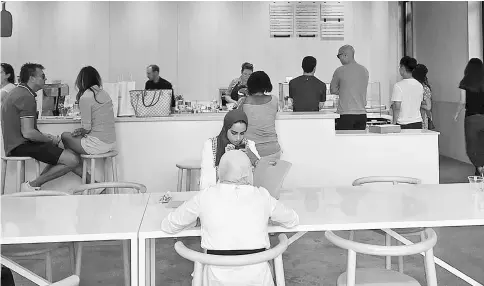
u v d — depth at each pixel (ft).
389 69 33.01
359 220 8.66
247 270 7.70
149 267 10.08
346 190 11.23
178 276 12.65
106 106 16.26
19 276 12.66
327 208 9.56
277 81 32.17
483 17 26.63
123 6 31.19
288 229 8.45
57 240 8.05
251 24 31.89
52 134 17.26
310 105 19.36
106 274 12.77
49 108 20.94
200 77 31.83
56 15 30.78
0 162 17.24
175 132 17.25
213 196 7.91
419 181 12.49
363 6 32.42
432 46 31.40
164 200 10.43
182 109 22.98
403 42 33.60
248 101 15.46
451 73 29.22
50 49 30.78
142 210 9.75
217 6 31.71
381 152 17.63
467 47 27.25
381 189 11.27
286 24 31.99
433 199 10.18
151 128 17.20
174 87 31.71
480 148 20.79
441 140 31.17
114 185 12.30
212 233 7.81
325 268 13.07
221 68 31.89
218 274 7.70
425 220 8.59
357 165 17.60
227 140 11.57
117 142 17.19
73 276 6.70
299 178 17.47
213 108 25.00
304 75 19.54
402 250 7.57
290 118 17.24
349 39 32.42
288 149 17.38
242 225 7.79
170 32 31.53
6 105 16.10
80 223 8.80
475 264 13.25
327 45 32.30
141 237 8.18
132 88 17.53
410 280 8.61
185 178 16.83
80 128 16.24
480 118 20.54
